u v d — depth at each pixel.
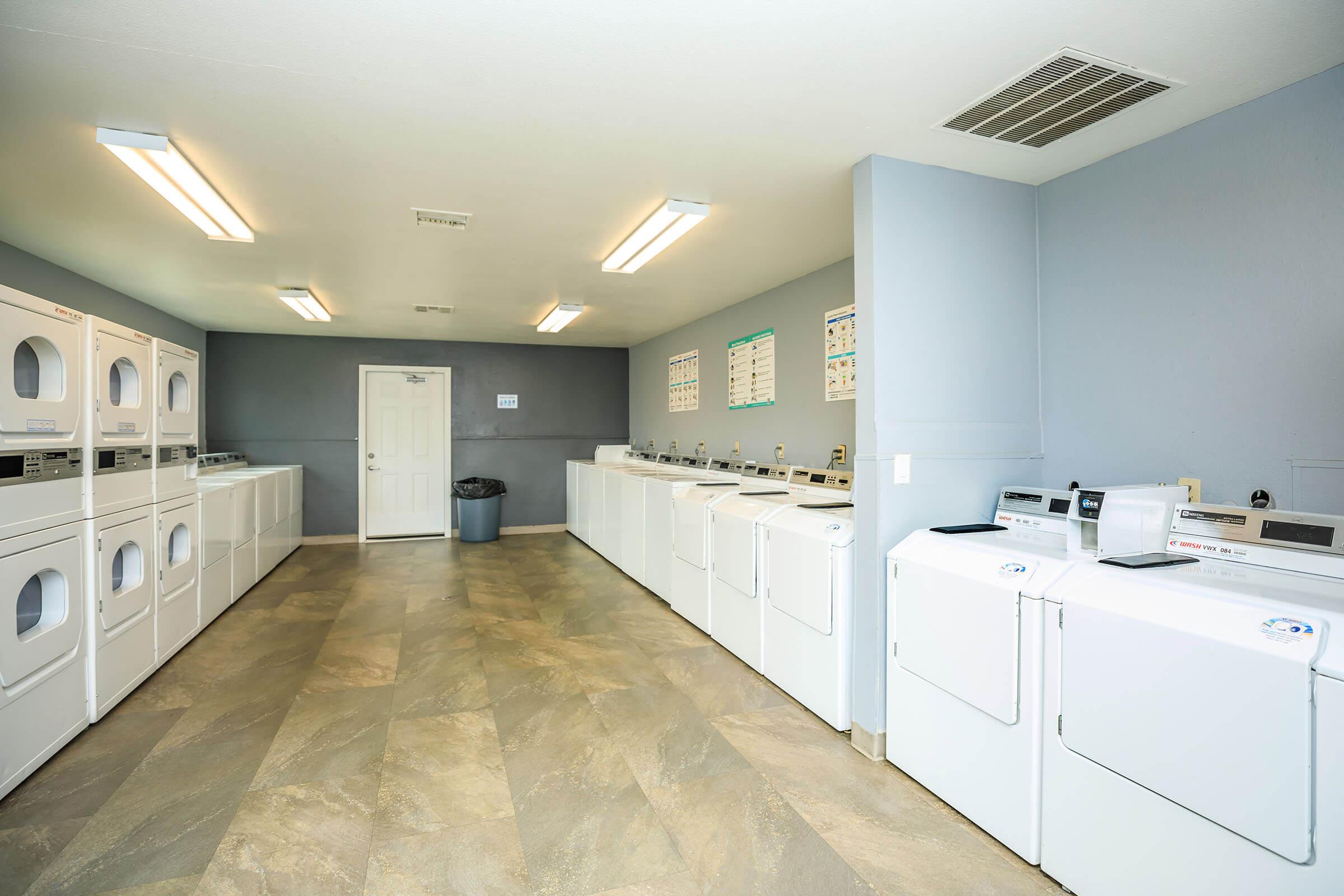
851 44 1.63
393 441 6.75
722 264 3.75
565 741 2.39
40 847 1.75
